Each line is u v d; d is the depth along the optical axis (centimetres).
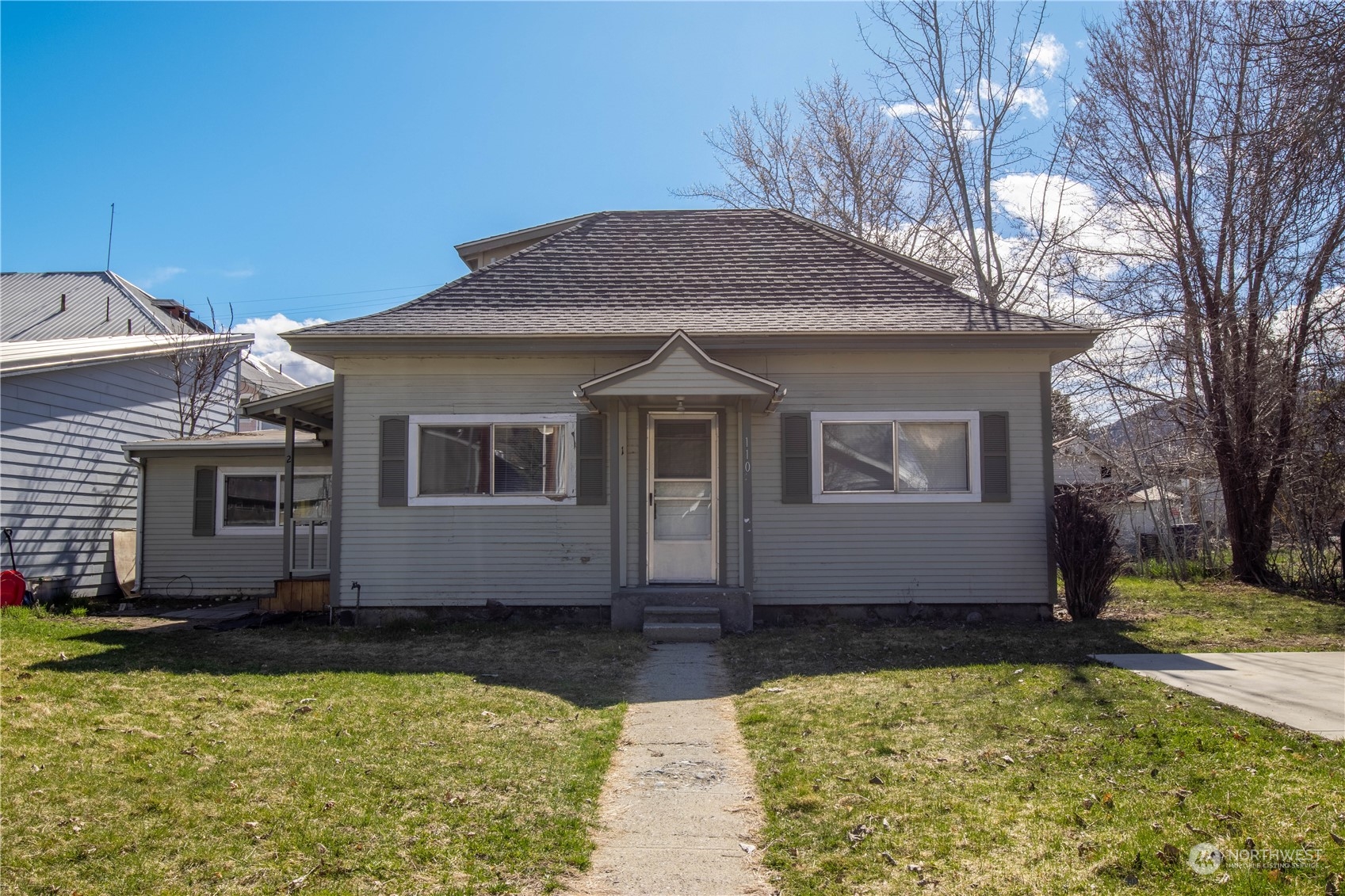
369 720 659
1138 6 1722
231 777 532
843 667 852
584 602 1123
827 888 409
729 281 1248
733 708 721
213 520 1553
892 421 1135
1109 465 1981
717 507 1137
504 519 1132
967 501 1131
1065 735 604
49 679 773
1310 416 1518
